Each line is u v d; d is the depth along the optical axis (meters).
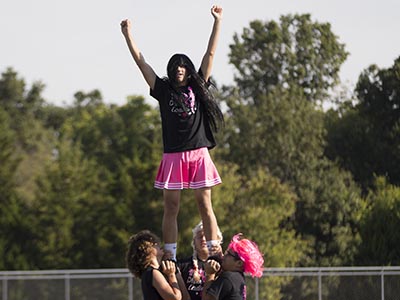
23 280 75.06
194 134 23.95
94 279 75.06
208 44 24.84
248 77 169.50
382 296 76.75
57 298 74.81
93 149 153.25
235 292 22.95
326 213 127.94
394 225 109.50
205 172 23.98
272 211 116.12
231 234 111.44
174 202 24.20
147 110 149.00
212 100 24.06
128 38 24.28
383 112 144.12
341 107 164.50
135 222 116.75
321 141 144.00
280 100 143.88
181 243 106.62
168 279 23.25
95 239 115.88
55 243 116.12
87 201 117.75
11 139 135.12
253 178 119.88
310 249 117.75
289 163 137.88
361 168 143.62
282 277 78.25
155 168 117.38
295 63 169.00
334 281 77.56
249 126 142.38
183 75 23.89
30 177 172.25
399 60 143.88
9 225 115.19
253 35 171.00
